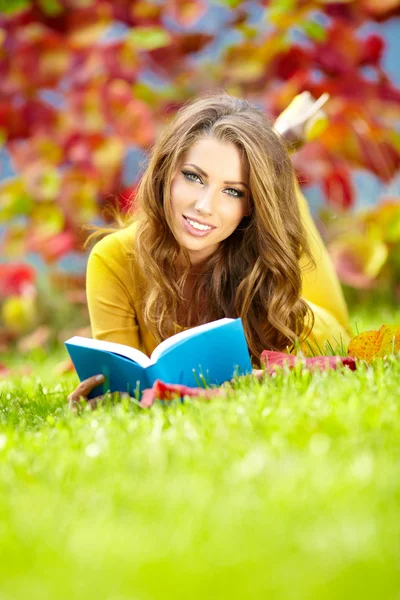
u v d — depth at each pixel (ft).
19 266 26.86
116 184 26.12
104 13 26.76
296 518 6.73
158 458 8.41
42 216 26.48
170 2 27.30
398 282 27.25
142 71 27.84
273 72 26.55
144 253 13.70
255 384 11.18
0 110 26.20
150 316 13.76
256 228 13.71
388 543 6.21
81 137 26.05
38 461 8.88
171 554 6.23
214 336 11.60
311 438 8.62
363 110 25.79
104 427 9.80
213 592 5.67
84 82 26.30
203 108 13.23
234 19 27.71
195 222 12.89
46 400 13.15
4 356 25.46
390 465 7.72
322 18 30.04
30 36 26.25
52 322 26.99
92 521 7.02
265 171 12.99
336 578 5.71
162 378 11.30
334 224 27.45
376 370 11.71
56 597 5.73
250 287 13.73
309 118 16.92
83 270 27.91
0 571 6.23
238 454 8.38
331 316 16.37
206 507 7.06
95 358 11.70
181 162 12.96
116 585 5.83
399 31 32.01
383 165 26.37
